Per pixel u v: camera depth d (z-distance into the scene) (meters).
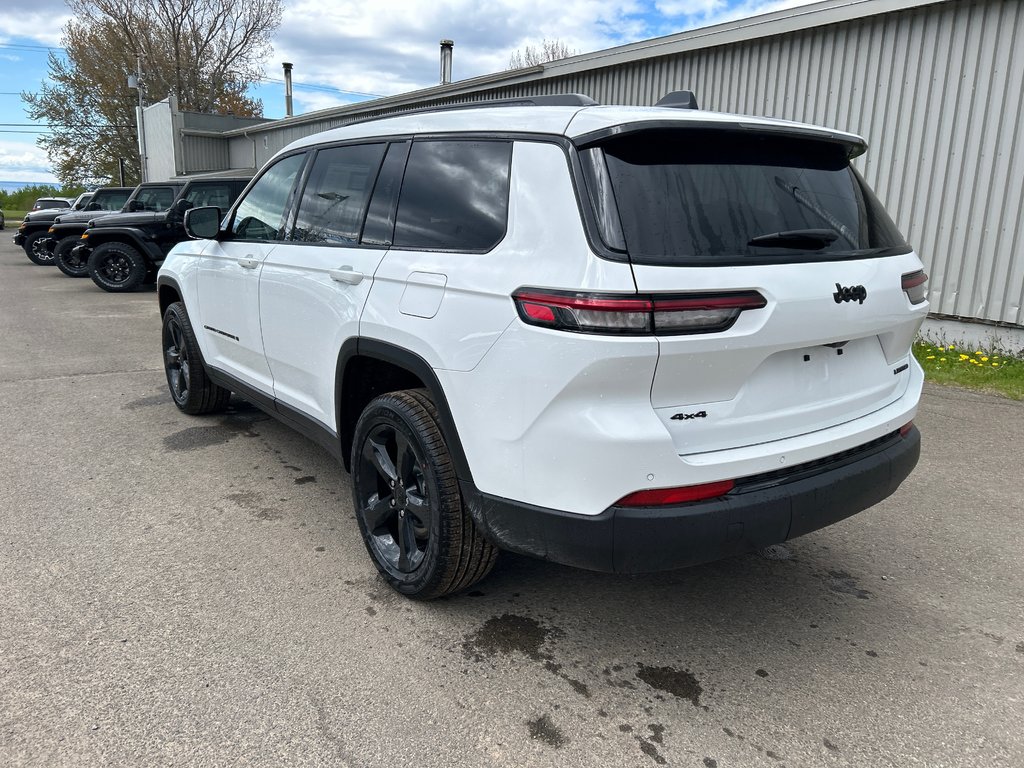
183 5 40.38
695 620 2.78
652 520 2.07
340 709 2.22
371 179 3.06
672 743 2.12
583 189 2.15
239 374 4.20
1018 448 4.66
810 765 2.04
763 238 2.21
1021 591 3.01
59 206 27.34
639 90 10.06
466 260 2.42
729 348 2.08
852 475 2.41
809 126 2.53
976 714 2.26
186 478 4.05
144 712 2.18
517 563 3.22
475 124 2.62
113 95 40.69
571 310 2.04
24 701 2.21
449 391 2.43
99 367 6.75
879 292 2.47
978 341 7.10
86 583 2.91
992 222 6.82
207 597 2.83
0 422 5.00
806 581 3.09
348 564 3.13
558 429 2.11
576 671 2.45
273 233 3.76
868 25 7.43
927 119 7.13
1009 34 6.49
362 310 2.83
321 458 4.41
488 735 2.13
